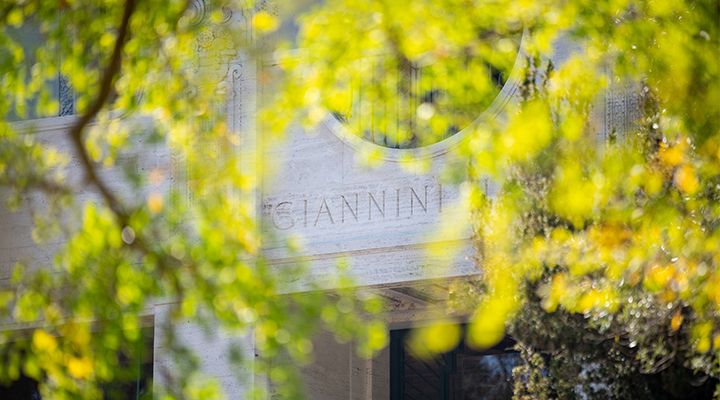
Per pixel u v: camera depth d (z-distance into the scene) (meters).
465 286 53.59
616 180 43.69
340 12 41.47
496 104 54.69
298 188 60.06
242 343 59.31
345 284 40.50
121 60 38.88
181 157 59.66
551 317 49.25
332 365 62.09
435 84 41.47
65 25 42.66
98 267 39.06
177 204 39.97
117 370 39.53
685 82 41.41
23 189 40.03
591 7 41.38
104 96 35.22
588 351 49.88
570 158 44.12
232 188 59.69
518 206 48.25
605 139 52.50
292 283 59.38
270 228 60.03
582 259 44.81
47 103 43.28
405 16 40.78
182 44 42.94
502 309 42.66
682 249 42.47
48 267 62.62
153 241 39.50
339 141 59.84
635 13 42.31
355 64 41.66
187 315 39.53
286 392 39.69
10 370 42.06
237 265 39.69
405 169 58.56
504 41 41.59
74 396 39.75
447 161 57.81
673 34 41.00
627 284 44.88
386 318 62.50
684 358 48.75
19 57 43.09
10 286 62.88
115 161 42.16
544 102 44.66
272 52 50.97
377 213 58.91
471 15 41.16
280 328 39.06
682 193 43.22
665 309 44.72
